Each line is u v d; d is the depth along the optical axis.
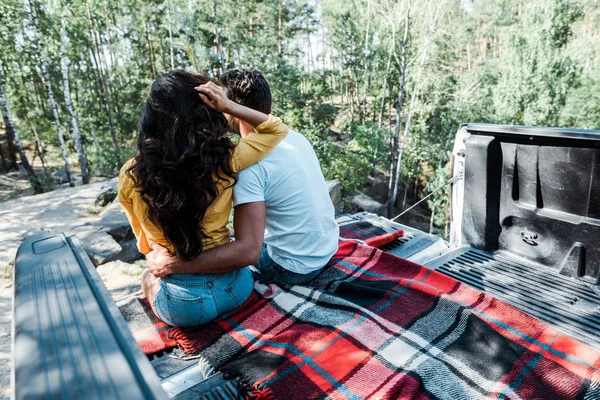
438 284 2.04
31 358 0.76
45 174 25.31
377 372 1.40
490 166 2.46
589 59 27.62
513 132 2.28
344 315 1.73
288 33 35.41
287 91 25.89
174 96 1.43
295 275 1.99
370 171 27.70
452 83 28.16
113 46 32.16
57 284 1.07
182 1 24.92
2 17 18.81
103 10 28.53
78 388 0.67
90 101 31.09
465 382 1.38
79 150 21.94
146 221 1.59
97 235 10.07
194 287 1.65
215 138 1.47
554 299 2.04
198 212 1.47
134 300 2.00
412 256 2.61
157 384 0.67
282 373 1.40
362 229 3.01
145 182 1.44
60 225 11.10
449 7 23.89
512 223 2.50
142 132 1.47
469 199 2.64
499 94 27.27
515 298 2.07
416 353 1.50
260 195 1.70
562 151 2.16
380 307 1.79
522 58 26.17
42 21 19.50
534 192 2.34
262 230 1.68
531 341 1.61
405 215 27.91
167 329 1.77
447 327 1.65
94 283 1.08
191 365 1.58
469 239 2.72
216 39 24.27
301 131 23.34
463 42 32.25
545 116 25.55
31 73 25.77
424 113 28.44
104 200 13.43
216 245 1.65
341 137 32.62
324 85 30.86
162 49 32.06
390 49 27.27
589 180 2.09
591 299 2.04
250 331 1.68
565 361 1.48
